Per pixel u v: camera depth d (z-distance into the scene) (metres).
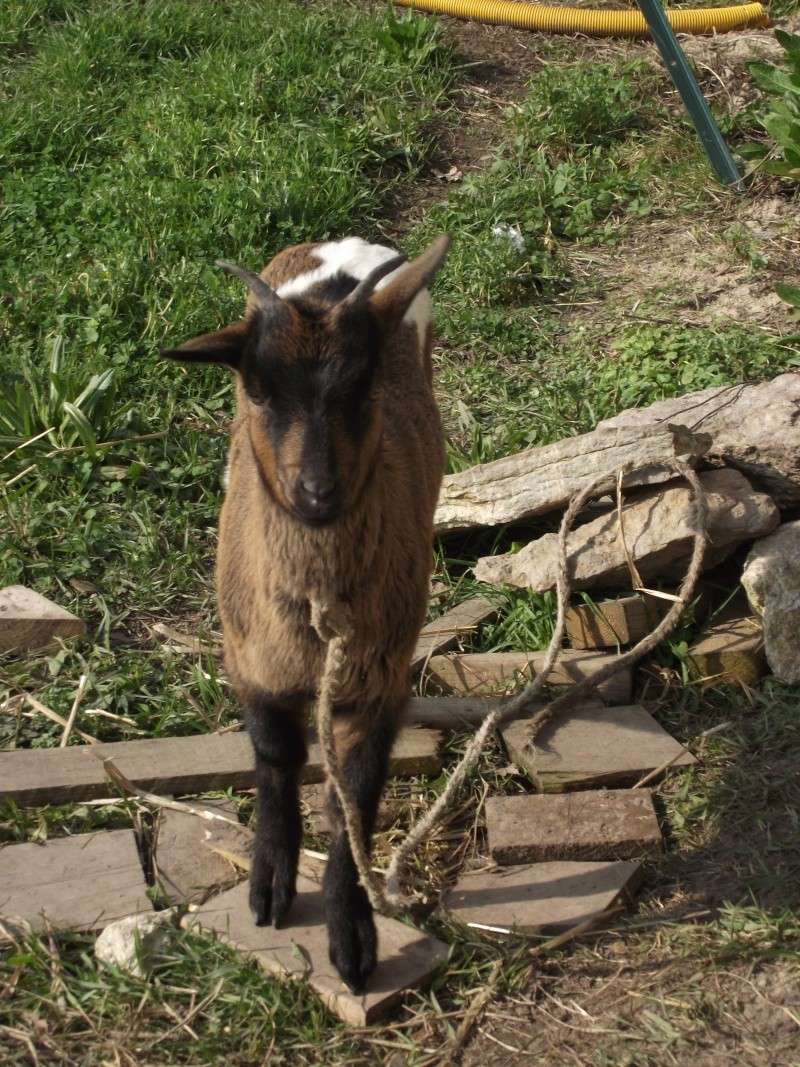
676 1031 2.32
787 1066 2.28
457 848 2.56
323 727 2.28
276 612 2.31
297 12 4.63
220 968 2.36
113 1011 2.32
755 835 2.54
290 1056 2.29
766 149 3.73
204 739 2.67
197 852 2.52
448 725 2.71
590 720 2.70
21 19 4.61
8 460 3.11
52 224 3.64
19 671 2.78
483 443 3.14
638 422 2.97
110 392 3.17
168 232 3.54
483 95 4.30
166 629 2.88
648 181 3.86
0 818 2.56
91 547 2.99
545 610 2.84
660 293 3.53
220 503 3.10
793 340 3.33
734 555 2.87
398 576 2.37
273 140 3.88
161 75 4.28
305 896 2.46
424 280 2.28
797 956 2.38
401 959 2.38
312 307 2.31
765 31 4.57
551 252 3.65
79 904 2.44
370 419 2.27
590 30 4.62
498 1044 2.31
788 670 2.74
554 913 2.44
